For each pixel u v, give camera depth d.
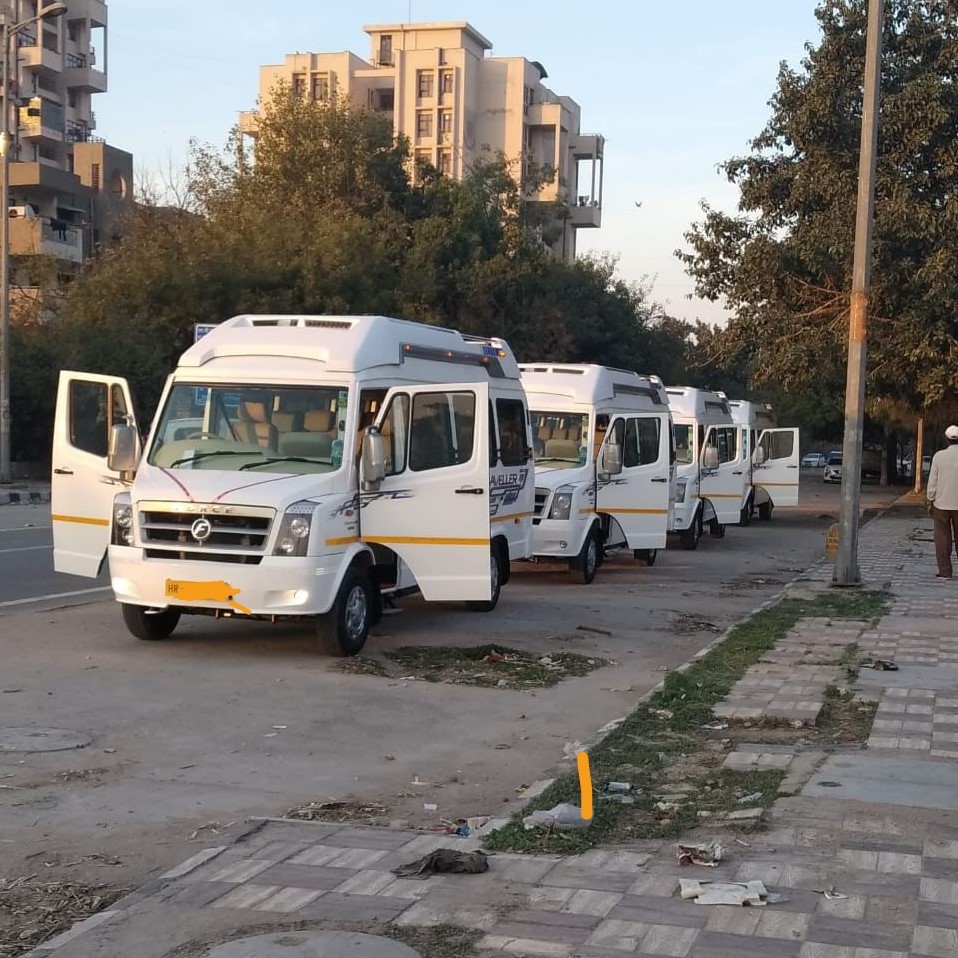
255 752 7.56
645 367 59.22
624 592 16.22
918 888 4.83
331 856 5.27
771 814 5.88
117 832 5.96
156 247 35.66
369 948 4.25
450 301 48.69
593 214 89.56
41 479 35.22
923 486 55.47
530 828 5.63
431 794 6.76
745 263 33.34
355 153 46.72
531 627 12.82
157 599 10.25
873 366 32.75
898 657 10.61
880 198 31.67
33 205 61.66
